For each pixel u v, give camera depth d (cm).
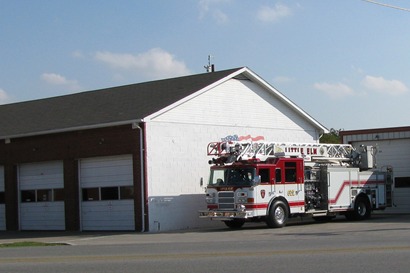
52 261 1466
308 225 2683
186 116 2872
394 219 2931
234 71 3097
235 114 3105
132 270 1247
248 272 1166
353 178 2928
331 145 2948
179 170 2816
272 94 3300
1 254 1736
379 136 3662
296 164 2661
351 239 1812
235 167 2547
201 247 1708
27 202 3169
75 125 2900
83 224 2936
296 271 1159
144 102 2959
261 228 2595
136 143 2695
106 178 2850
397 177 3616
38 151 3081
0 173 3297
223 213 2538
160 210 2722
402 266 1188
